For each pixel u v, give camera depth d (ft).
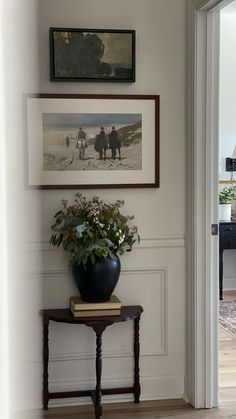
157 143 9.20
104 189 9.16
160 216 9.34
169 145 9.30
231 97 18.42
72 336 9.20
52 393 8.89
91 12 8.96
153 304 9.43
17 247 1.45
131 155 9.17
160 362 9.48
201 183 8.98
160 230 9.36
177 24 9.18
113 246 8.43
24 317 1.54
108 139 9.09
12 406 1.41
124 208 9.25
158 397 9.46
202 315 9.06
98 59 8.94
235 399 9.36
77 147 9.00
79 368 9.24
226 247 16.98
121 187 9.16
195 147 8.93
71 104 8.94
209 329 9.05
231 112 18.45
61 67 8.84
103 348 9.30
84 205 8.70
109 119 9.07
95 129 9.04
